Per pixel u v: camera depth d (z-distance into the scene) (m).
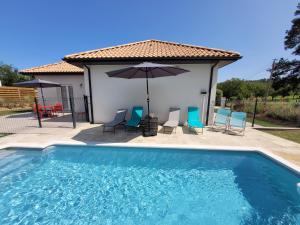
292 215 3.46
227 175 4.98
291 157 5.24
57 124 9.93
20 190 4.29
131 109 9.84
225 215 3.49
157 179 4.81
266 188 4.39
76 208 3.71
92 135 7.61
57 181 4.69
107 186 4.50
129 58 8.56
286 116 12.09
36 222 3.32
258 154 5.87
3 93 19.31
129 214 3.54
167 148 6.16
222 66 10.52
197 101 9.44
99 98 9.85
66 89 15.34
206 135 7.70
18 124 9.97
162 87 9.46
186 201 3.93
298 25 30.58
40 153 6.20
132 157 6.03
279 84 33.75
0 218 3.41
